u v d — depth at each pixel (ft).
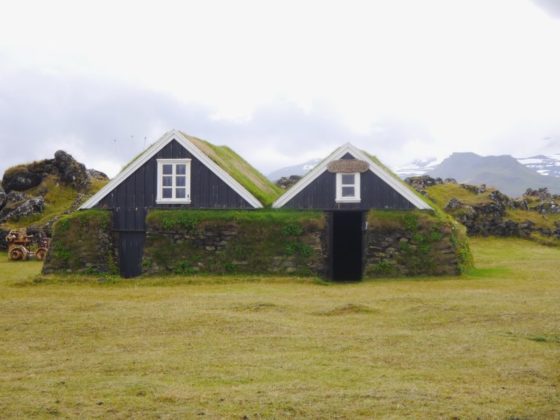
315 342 56.03
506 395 40.04
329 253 116.47
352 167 116.47
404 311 71.61
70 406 38.04
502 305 73.15
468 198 241.14
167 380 43.88
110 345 56.24
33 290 97.60
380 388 41.34
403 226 111.96
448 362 48.62
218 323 64.85
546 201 254.47
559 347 53.42
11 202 198.29
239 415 36.27
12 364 49.57
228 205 116.57
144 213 117.08
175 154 117.60
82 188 210.18
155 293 92.32
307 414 36.40
